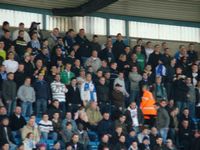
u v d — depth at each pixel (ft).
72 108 238.27
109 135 227.20
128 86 254.68
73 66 250.98
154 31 302.25
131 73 256.73
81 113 233.55
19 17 274.57
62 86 237.04
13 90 228.22
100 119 237.45
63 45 260.83
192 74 271.90
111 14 293.23
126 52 266.36
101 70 253.24
